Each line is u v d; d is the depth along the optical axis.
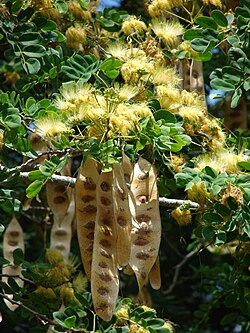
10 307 6.31
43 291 6.26
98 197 4.86
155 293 9.45
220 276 8.28
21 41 5.94
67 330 5.79
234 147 5.88
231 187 5.36
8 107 5.32
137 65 5.49
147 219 5.18
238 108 7.33
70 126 5.09
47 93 6.25
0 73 7.84
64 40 6.18
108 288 4.75
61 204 6.06
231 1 6.79
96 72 5.66
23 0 6.23
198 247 8.16
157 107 5.53
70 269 6.37
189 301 9.95
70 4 6.73
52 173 5.07
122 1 7.77
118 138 5.02
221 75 5.84
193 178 5.38
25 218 8.88
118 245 4.86
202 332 9.21
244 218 5.31
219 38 5.92
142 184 5.23
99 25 6.92
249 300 7.00
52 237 6.81
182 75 6.33
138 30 6.28
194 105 5.82
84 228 4.98
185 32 5.99
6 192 5.80
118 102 4.93
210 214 5.39
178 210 5.74
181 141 5.23
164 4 6.43
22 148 5.42
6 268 6.62
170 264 9.85
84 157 4.88
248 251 6.52
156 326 5.78
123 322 5.81
